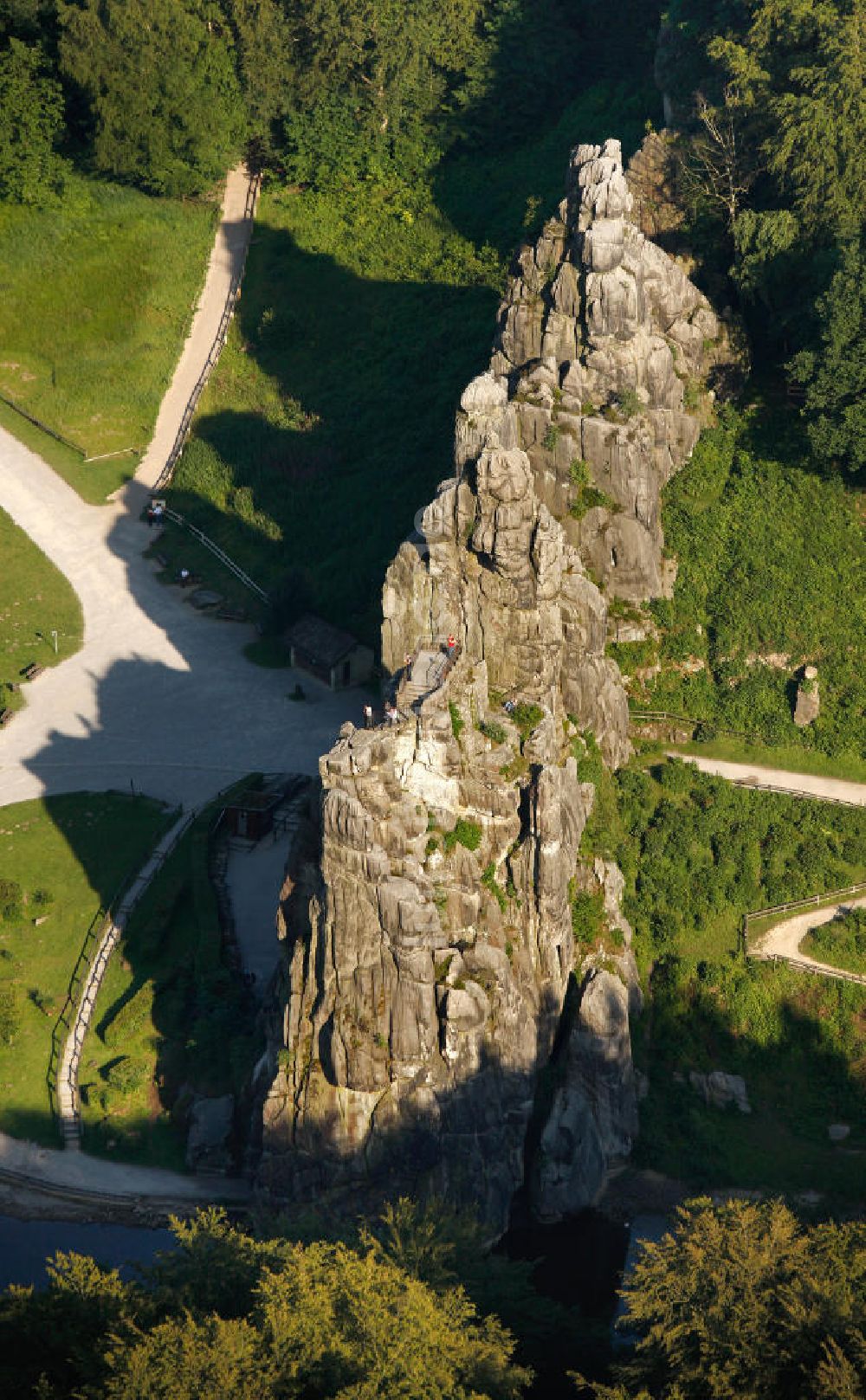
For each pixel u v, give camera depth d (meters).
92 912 121.62
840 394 123.31
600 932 108.69
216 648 144.62
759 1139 105.31
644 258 126.75
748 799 116.56
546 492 121.00
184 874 122.06
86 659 143.88
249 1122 104.12
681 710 120.75
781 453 129.00
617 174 121.56
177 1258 81.69
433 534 105.69
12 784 131.88
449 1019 95.44
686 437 127.25
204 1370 69.81
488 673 106.31
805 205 131.38
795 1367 72.06
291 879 100.75
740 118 138.50
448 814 98.56
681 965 110.50
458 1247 86.38
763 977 110.06
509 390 122.88
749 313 136.62
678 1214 87.19
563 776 102.62
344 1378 71.00
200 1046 109.44
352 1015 95.69
